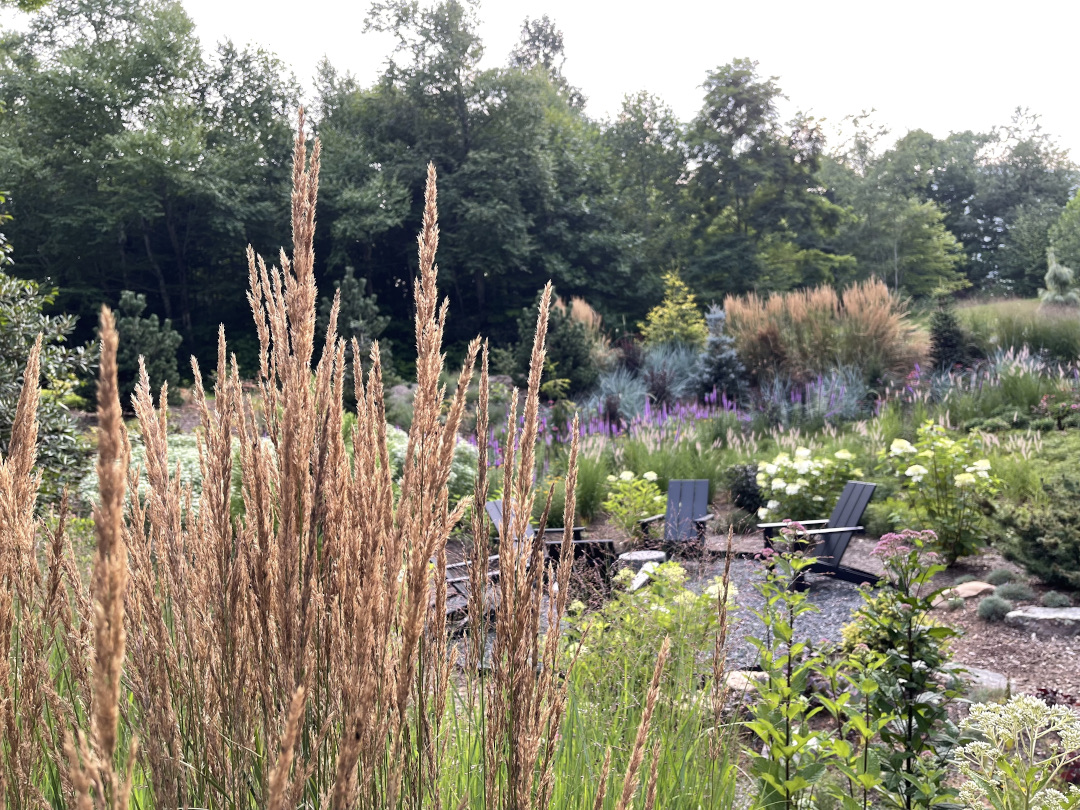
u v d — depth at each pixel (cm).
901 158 5216
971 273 5800
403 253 3397
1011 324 1573
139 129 3095
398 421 1532
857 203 4553
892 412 1253
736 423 1334
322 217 3178
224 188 3148
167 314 3212
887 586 324
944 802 254
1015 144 6431
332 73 3566
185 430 1408
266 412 118
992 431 1157
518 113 3369
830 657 454
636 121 4612
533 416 118
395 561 107
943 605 601
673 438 1238
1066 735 236
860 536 850
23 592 118
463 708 157
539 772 124
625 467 1149
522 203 3412
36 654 118
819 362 1513
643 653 311
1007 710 245
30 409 118
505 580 114
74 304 3216
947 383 1373
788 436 1251
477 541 130
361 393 121
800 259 4066
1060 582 592
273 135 3416
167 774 110
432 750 116
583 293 3531
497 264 3231
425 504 105
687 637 330
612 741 229
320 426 115
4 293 756
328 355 116
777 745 260
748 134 4125
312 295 104
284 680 107
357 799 97
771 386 1514
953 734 277
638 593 410
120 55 3256
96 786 56
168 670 122
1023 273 5244
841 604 633
